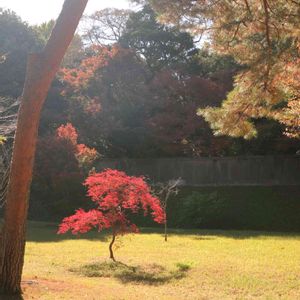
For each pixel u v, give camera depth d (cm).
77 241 1992
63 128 2756
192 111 2941
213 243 1866
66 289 908
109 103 3291
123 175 1512
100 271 1280
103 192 1483
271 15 1009
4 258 805
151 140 3150
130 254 1567
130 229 1507
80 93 3316
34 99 807
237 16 1026
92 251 1653
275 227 2517
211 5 1013
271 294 1005
